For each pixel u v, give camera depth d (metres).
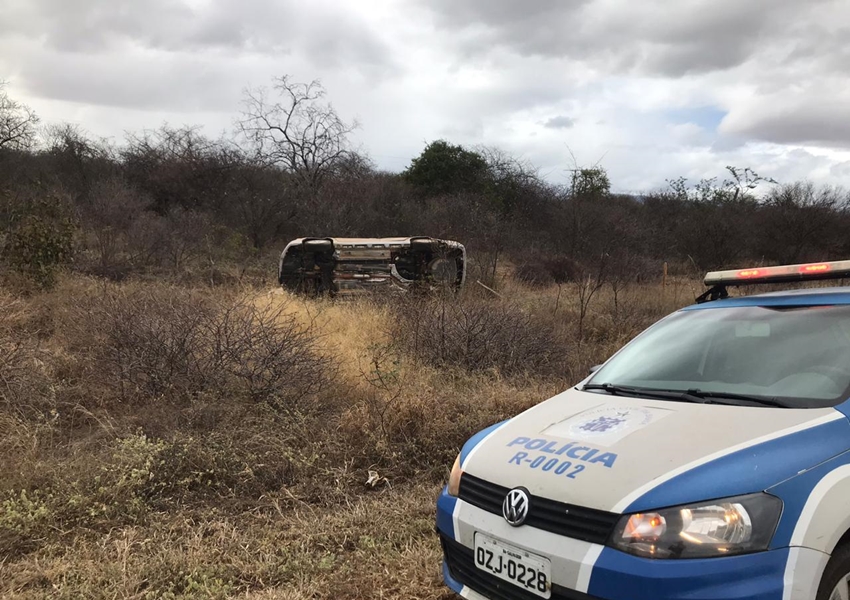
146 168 24.55
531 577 2.56
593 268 18.36
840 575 2.38
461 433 5.54
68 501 4.25
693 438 2.68
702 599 2.22
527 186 28.67
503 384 6.86
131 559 3.77
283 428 5.52
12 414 5.43
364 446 5.26
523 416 3.37
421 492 4.72
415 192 28.19
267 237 20.72
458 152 29.48
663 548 2.30
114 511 4.28
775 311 3.65
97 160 25.88
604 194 27.94
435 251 12.78
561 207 25.55
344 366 7.02
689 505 2.36
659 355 3.74
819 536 2.31
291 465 4.99
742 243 25.20
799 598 2.23
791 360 3.26
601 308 11.71
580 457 2.71
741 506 2.33
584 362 8.17
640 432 2.81
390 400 5.75
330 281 12.39
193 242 16.86
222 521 4.32
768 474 2.42
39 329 7.95
